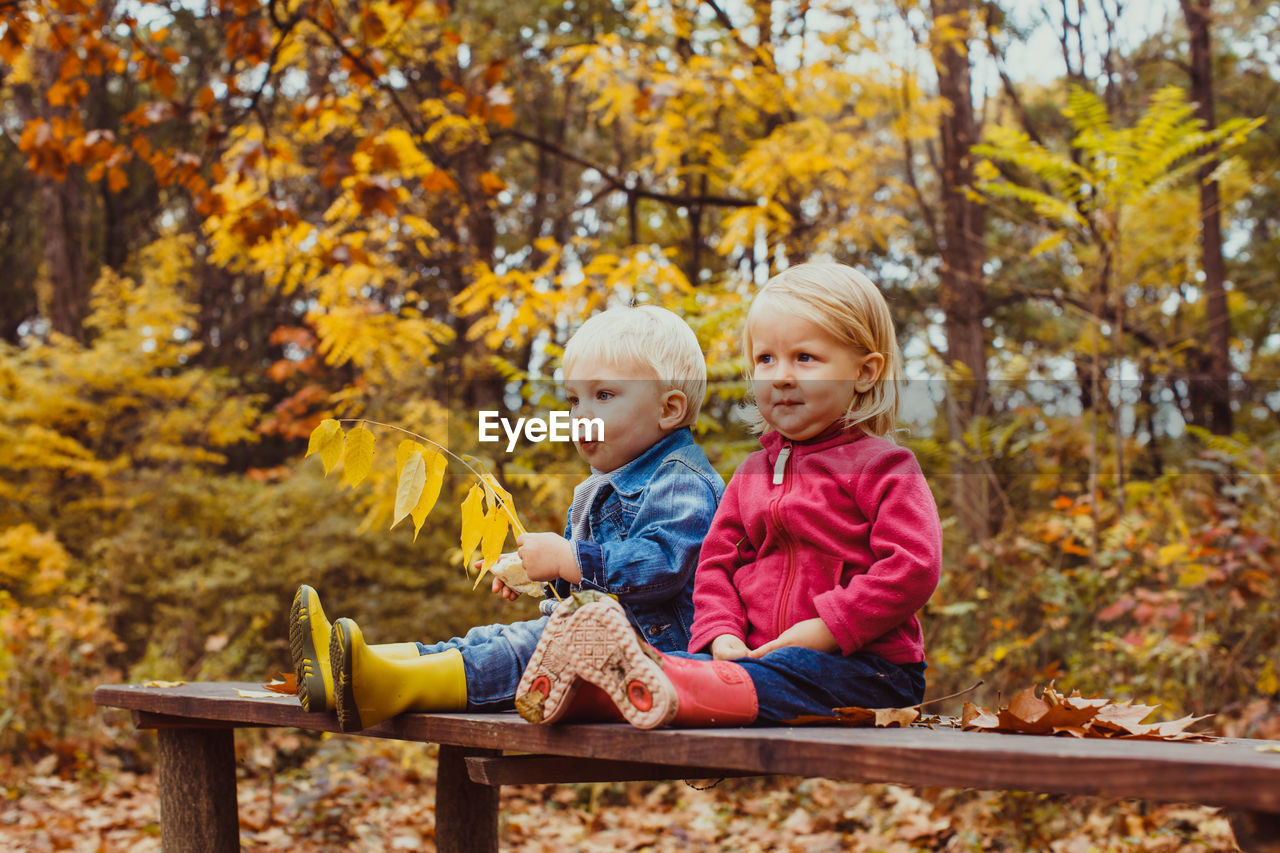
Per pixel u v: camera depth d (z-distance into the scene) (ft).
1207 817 13.30
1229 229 44.39
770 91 22.71
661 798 16.80
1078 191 19.26
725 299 17.02
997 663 15.05
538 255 33.71
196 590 27.37
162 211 48.83
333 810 14.12
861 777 3.51
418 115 24.35
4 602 22.03
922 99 24.49
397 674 5.33
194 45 43.06
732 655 5.23
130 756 18.85
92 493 32.73
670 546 5.95
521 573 6.19
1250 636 14.37
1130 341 28.43
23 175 49.03
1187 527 15.56
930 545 5.08
